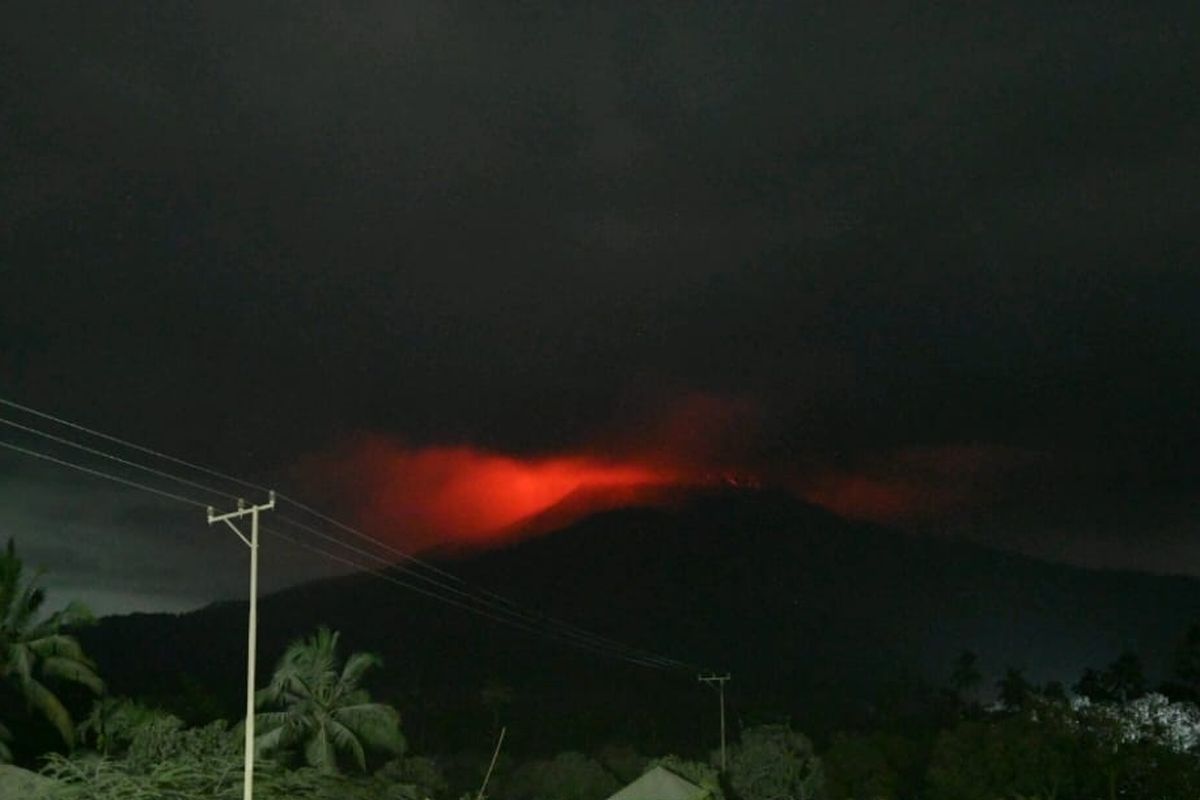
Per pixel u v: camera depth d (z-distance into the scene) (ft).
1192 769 233.76
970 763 235.40
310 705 171.32
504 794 249.96
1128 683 400.26
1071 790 233.35
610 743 350.64
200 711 208.23
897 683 546.26
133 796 130.93
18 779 130.72
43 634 148.97
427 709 402.31
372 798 156.66
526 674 611.06
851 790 253.03
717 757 245.65
